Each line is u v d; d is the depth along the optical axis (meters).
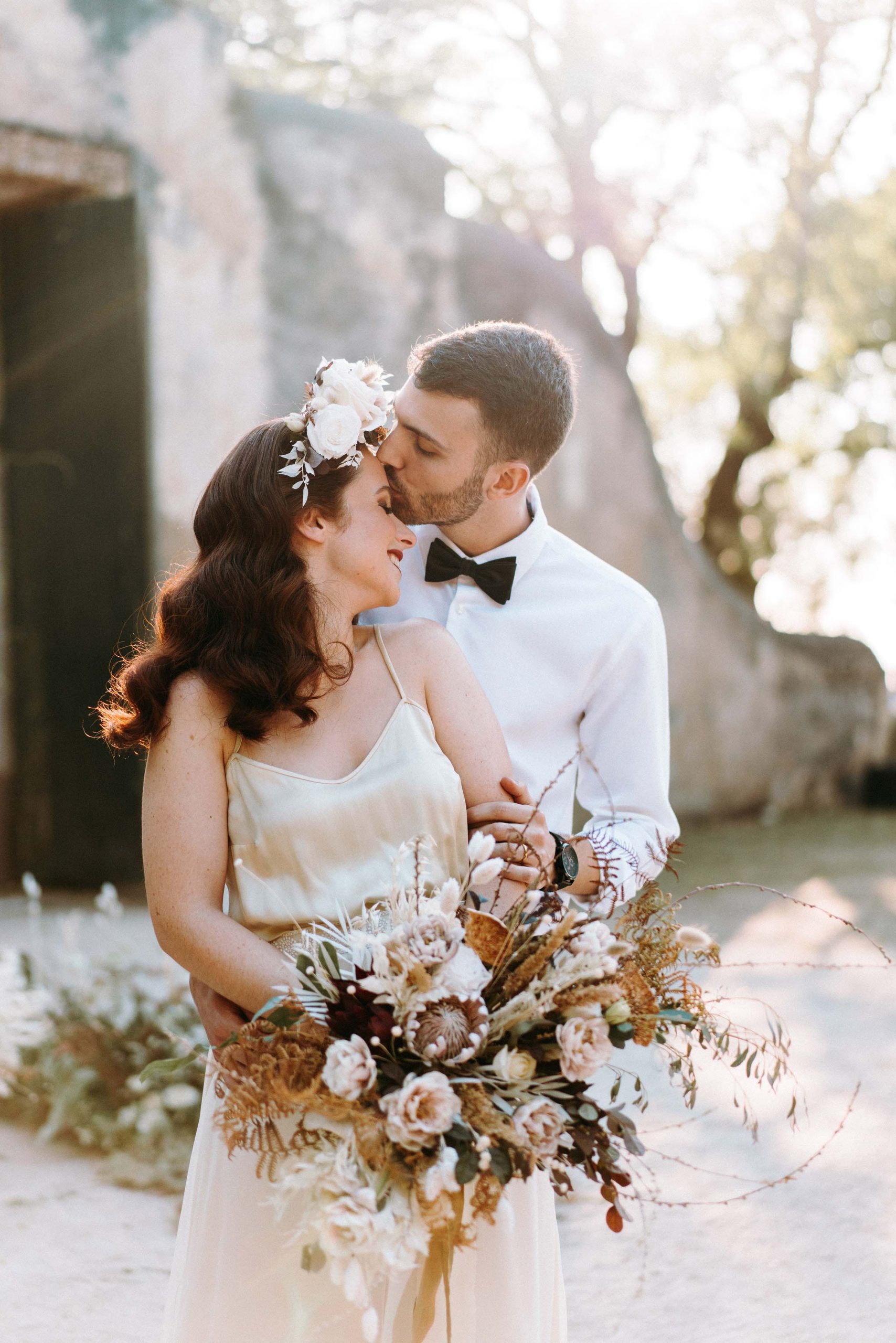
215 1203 1.78
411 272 8.91
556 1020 1.65
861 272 14.20
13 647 8.02
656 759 2.50
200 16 7.73
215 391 7.82
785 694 12.45
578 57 12.84
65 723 7.86
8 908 7.14
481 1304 1.76
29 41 6.95
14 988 3.95
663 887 8.15
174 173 7.60
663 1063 2.21
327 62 13.23
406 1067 1.61
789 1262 3.07
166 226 7.56
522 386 2.26
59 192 7.44
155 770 1.83
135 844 7.60
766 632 12.24
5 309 7.99
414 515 2.35
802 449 16.69
